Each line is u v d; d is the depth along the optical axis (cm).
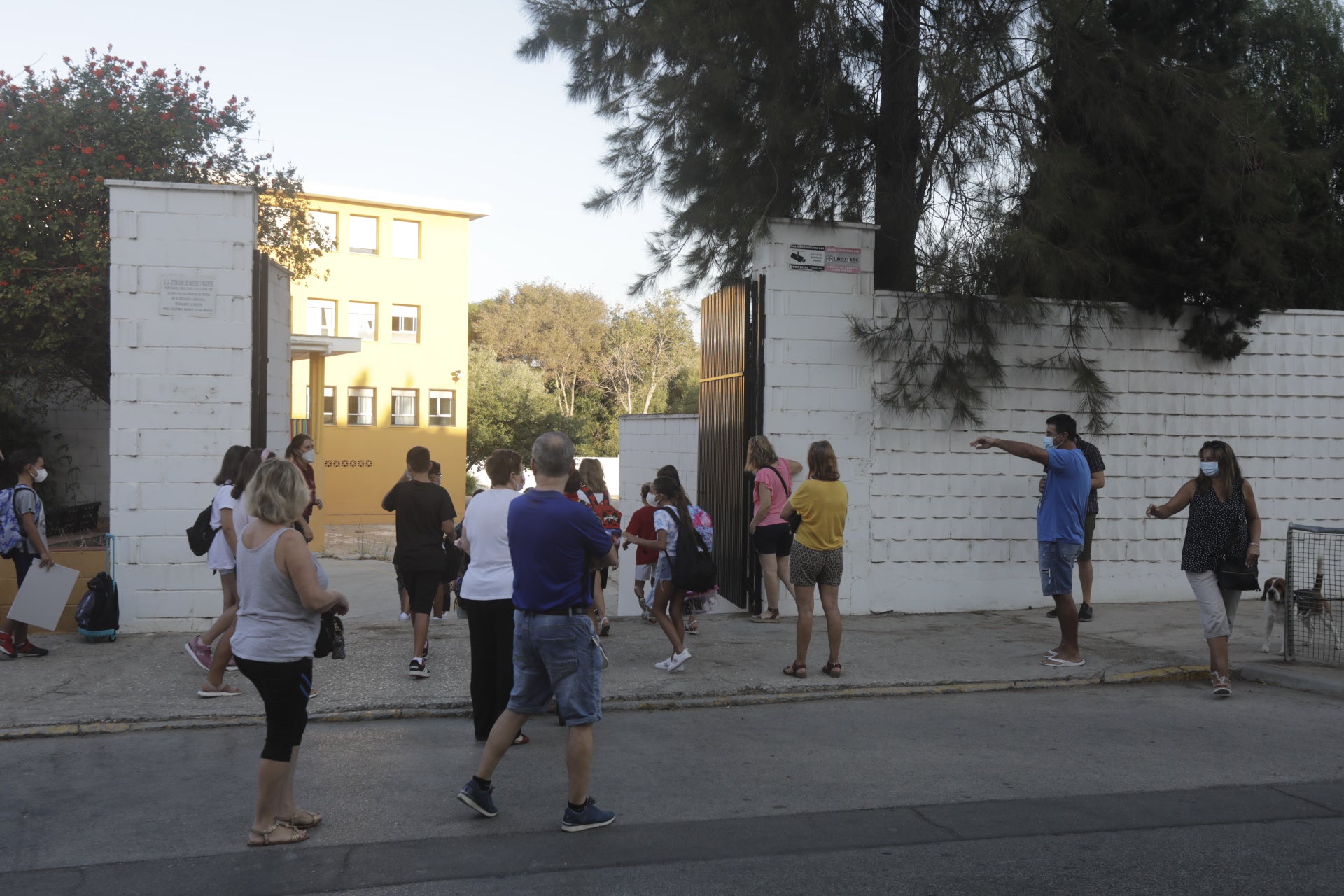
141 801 530
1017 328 1145
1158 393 1190
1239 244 1138
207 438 984
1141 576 1188
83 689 755
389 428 3947
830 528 800
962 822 501
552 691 504
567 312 6506
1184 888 421
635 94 1252
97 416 1791
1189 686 813
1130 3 1121
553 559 492
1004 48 1081
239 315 988
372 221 3916
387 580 1656
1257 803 530
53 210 1606
